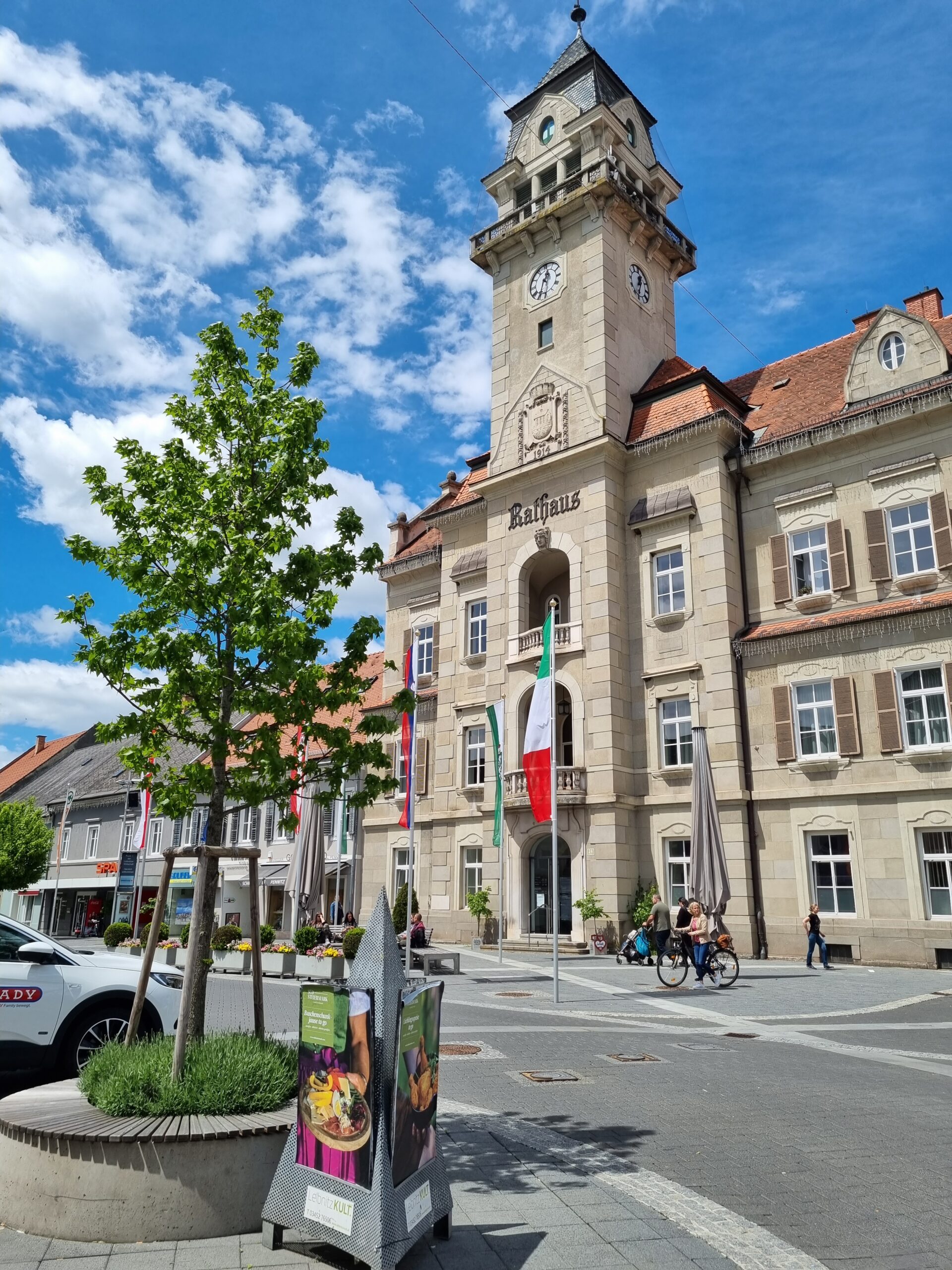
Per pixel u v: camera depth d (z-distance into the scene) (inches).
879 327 1040.2
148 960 275.3
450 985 764.6
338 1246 186.1
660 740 1101.1
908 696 931.3
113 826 2118.6
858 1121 322.0
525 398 1309.1
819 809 959.6
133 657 314.8
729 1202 235.8
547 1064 421.4
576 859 1096.2
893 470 985.5
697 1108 338.3
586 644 1151.6
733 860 992.9
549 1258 196.4
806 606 1029.2
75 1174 206.5
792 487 1070.4
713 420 1101.1
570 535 1205.7
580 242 1311.5
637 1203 230.8
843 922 921.5
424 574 1514.5
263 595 309.0
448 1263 193.3
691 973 850.1
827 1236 213.9
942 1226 221.8
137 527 331.3
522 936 1138.0
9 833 1873.8
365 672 1654.8
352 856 1481.3
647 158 1435.8
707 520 1101.7
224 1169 209.2
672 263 1432.1
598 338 1246.9
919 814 891.4
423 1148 202.5
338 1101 194.9
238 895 1695.4
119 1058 254.4
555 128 1403.8
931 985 751.7
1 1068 339.9
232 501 343.3
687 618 1098.1
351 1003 195.8
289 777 336.2
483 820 1242.6
